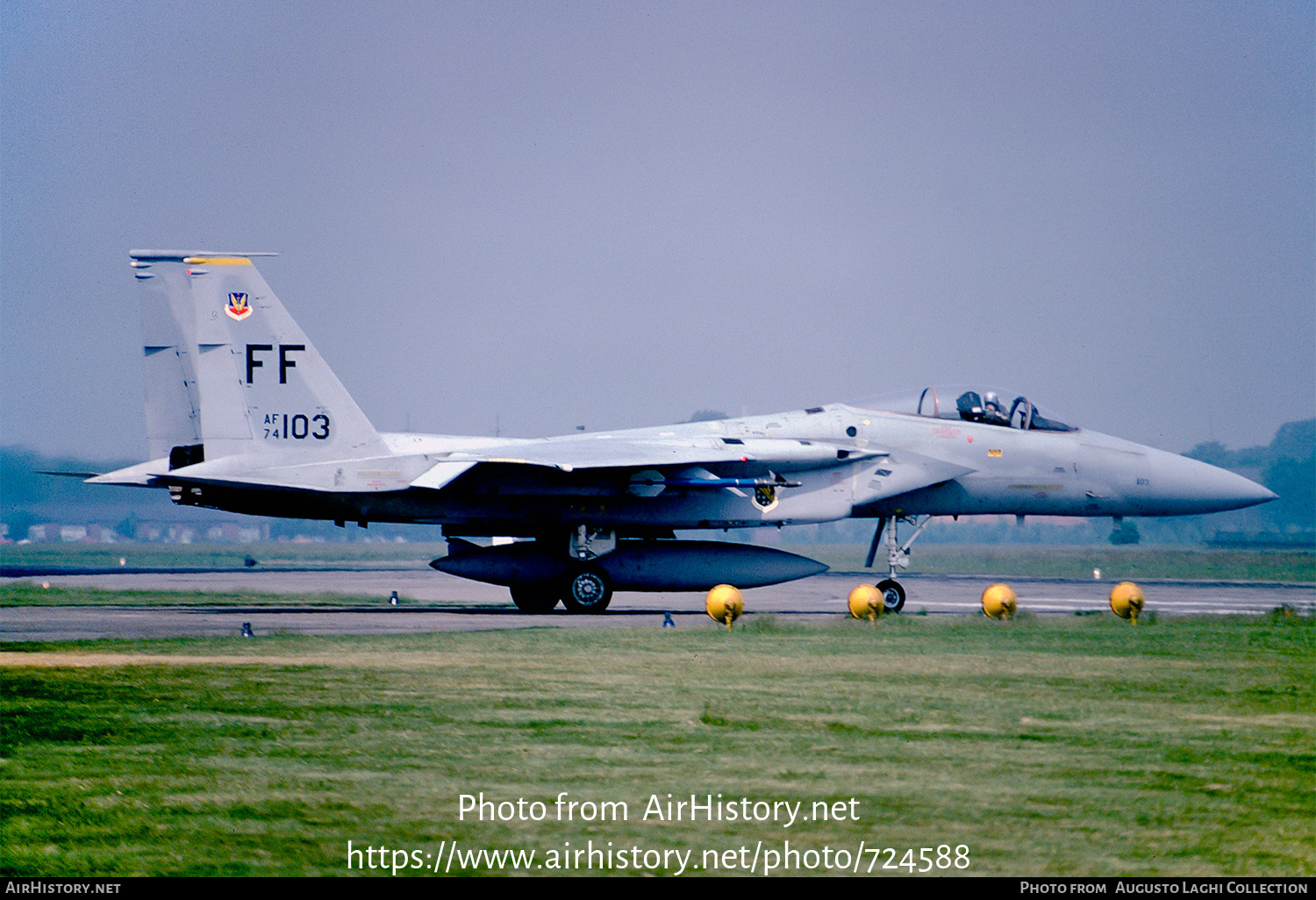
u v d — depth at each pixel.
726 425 97.19
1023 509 99.31
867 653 56.72
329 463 88.12
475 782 30.70
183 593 118.06
